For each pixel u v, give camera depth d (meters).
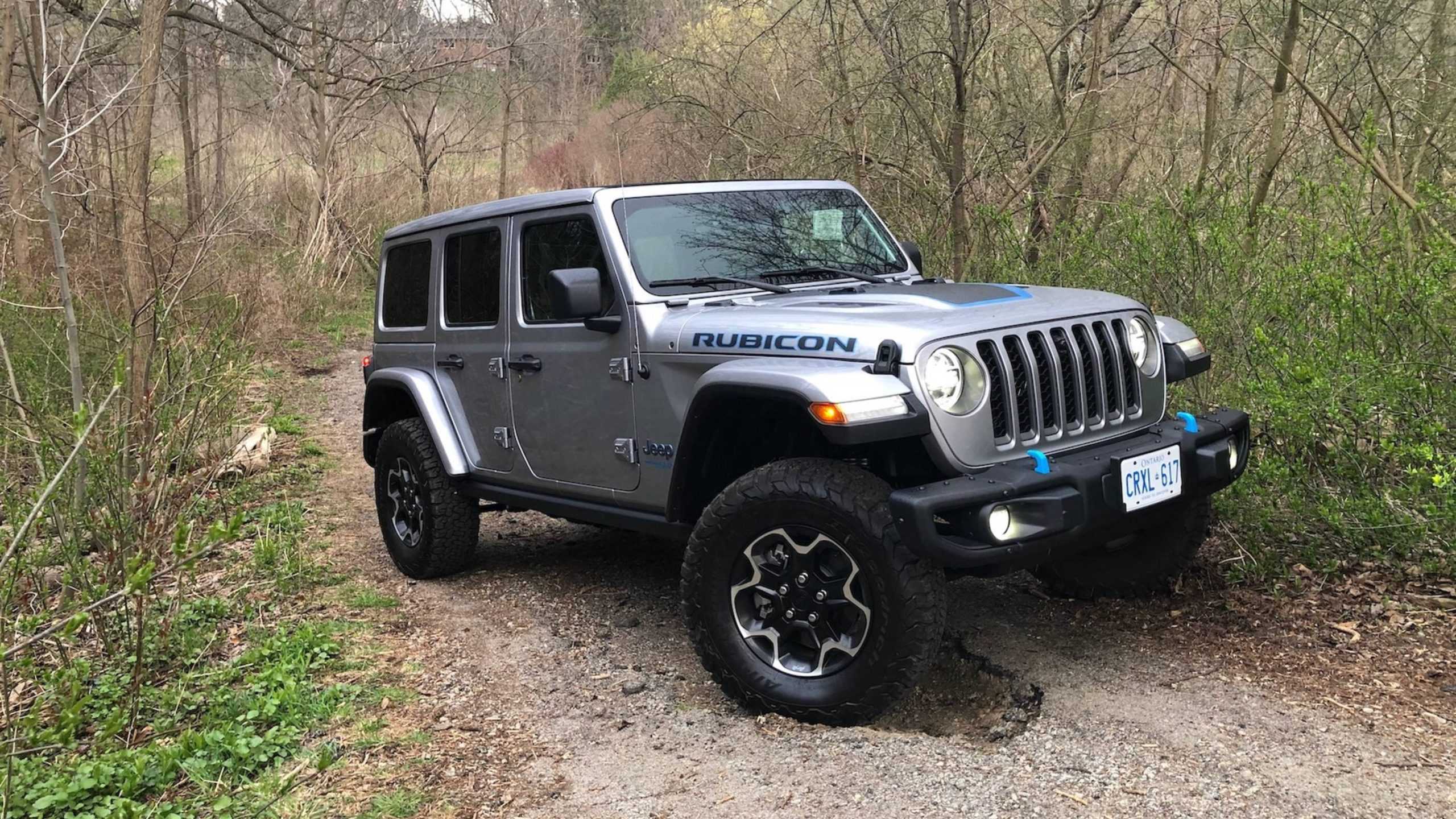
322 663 4.39
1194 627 4.24
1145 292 6.11
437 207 18.77
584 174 22.14
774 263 4.52
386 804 3.26
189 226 7.76
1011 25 9.13
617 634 4.66
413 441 5.42
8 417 6.15
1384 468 4.77
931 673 4.11
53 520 5.22
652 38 21.53
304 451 8.53
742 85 11.23
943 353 3.41
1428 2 8.31
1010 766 3.26
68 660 4.34
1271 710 3.48
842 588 3.51
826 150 9.45
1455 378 4.63
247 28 17.55
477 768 3.50
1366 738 3.25
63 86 6.20
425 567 5.48
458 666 4.39
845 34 9.55
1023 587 4.88
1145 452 3.64
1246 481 4.78
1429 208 5.61
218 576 5.69
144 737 3.85
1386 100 6.87
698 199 4.55
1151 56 9.53
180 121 16.25
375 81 17.09
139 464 5.22
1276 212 5.83
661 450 4.12
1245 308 5.47
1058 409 3.66
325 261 15.91
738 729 3.66
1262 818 2.88
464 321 5.18
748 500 3.61
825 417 3.28
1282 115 6.92
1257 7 8.02
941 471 3.48
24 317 8.16
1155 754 3.25
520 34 20.62
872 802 3.11
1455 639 3.85
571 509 4.67
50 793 3.40
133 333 6.33
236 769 3.52
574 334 4.44
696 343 3.91
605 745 3.62
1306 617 4.19
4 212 9.43
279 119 17.97
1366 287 5.01
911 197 9.17
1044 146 8.81
